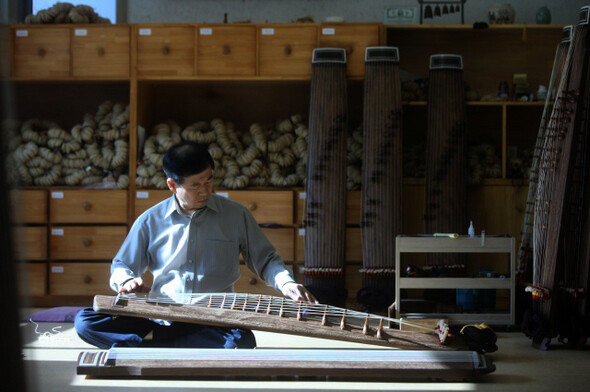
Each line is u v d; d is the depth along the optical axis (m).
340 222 4.25
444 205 4.30
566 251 3.25
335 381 2.40
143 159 4.48
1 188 1.45
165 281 2.70
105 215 4.39
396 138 4.26
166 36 4.44
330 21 4.53
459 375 2.39
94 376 2.43
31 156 4.46
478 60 4.96
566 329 3.21
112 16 4.94
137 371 2.38
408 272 3.70
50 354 2.88
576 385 2.45
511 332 3.60
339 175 4.27
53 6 4.55
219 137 4.58
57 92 4.98
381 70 4.28
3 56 1.47
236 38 4.43
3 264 1.45
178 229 2.68
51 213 4.39
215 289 2.70
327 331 2.47
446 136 4.32
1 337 1.45
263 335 3.35
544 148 3.28
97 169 4.54
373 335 2.52
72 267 4.38
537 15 4.65
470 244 3.58
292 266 4.39
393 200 4.23
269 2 4.92
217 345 2.58
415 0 4.88
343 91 4.30
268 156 4.54
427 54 4.96
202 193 2.54
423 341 2.55
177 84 4.88
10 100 1.49
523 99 4.50
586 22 3.17
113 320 2.58
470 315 3.56
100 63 4.46
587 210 3.21
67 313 3.77
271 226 4.37
